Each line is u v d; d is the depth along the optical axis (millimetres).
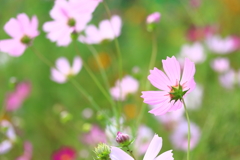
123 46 2633
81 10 1185
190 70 991
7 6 2357
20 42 1298
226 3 2412
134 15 2762
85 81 2273
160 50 2479
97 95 2193
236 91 1770
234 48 2137
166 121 1651
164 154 974
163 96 994
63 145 1891
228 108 1659
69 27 1263
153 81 994
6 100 2057
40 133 1991
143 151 1456
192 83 992
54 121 2004
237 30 2375
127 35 2709
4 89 2209
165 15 2648
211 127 1615
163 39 2568
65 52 2406
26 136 1938
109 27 1388
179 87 990
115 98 1438
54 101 2184
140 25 2719
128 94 1435
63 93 2188
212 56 2070
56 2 1257
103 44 1392
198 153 1619
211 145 1638
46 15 2426
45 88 2234
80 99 2170
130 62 2406
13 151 1754
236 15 2381
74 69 1445
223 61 1894
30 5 2438
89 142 1679
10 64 2299
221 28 2365
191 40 2350
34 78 2260
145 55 2441
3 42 1295
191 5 2432
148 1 2793
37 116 2070
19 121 1912
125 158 967
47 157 1897
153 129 1704
